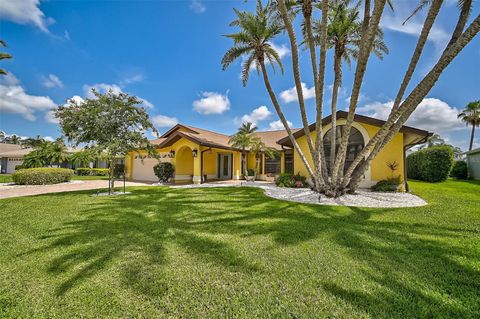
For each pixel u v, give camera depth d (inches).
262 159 883.4
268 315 94.5
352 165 391.2
